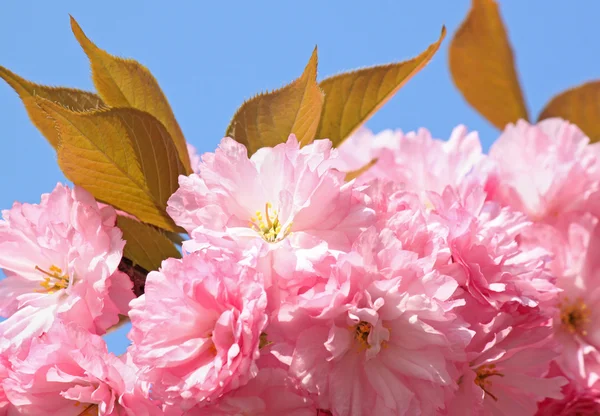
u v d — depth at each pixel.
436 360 0.49
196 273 0.48
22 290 0.51
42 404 0.50
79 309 0.50
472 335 0.49
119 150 0.51
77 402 0.50
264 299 0.47
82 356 0.49
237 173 0.49
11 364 0.50
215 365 0.47
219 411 0.48
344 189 0.49
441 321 0.49
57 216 0.51
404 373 0.49
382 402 0.49
